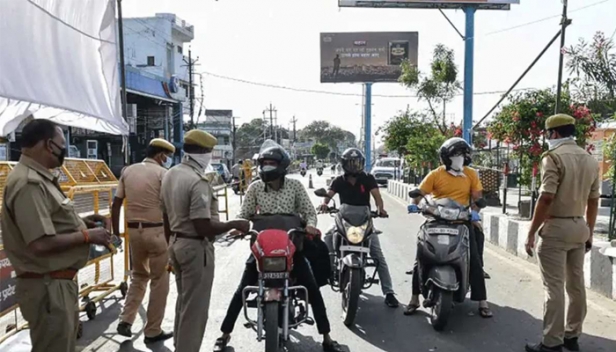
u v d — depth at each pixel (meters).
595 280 6.96
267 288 4.47
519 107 11.58
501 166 16.59
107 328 5.77
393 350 5.17
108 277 7.09
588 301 6.54
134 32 45.28
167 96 38.78
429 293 5.80
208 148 4.46
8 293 4.98
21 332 5.34
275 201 5.07
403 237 11.76
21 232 3.28
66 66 5.23
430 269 5.70
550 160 4.85
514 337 5.49
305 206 5.11
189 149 4.46
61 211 3.45
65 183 6.09
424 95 22.91
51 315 3.40
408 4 20.22
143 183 5.38
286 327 4.48
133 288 5.48
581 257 5.00
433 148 20.08
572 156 4.87
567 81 10.80
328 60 41.72
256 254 4.47
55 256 3.41
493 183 15.40
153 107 39.47
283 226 4.85
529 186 12.07
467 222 5.90
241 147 74.88
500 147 15.62
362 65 41.66
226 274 8.33
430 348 5.21
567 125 4.95
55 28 5.00
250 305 4.98
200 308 4.36
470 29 19.97
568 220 4.86
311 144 103.44
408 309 6.25
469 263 5.89
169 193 4.39
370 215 6.09
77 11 5.44
